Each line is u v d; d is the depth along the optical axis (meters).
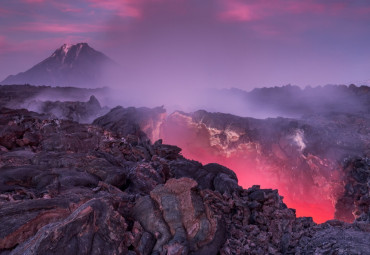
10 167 8.86
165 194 7.04
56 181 8.29
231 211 9.00
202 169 13.01
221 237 6.89
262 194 9.46
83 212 5.21
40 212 5.71
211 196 9.23
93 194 7.80
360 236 7.16
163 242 6.14
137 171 11.07
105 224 5.59
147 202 6.98
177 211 6.66
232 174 12.84
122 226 5.91
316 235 7.69
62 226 4.81
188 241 6.33
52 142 13.12
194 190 7.16
